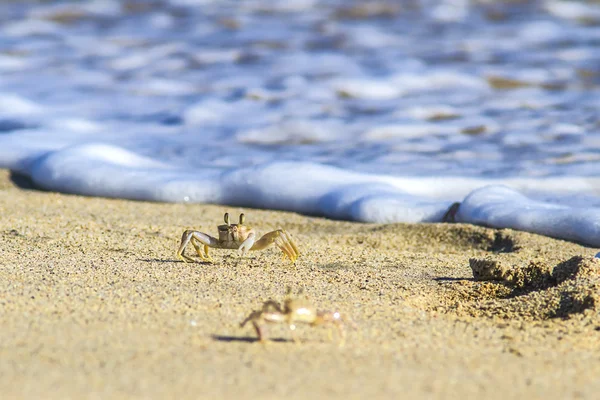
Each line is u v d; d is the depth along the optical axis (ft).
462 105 186.09
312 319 50.49
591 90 197.36
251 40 254.06
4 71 225.56
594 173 129.80
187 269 74.90
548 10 286.25
